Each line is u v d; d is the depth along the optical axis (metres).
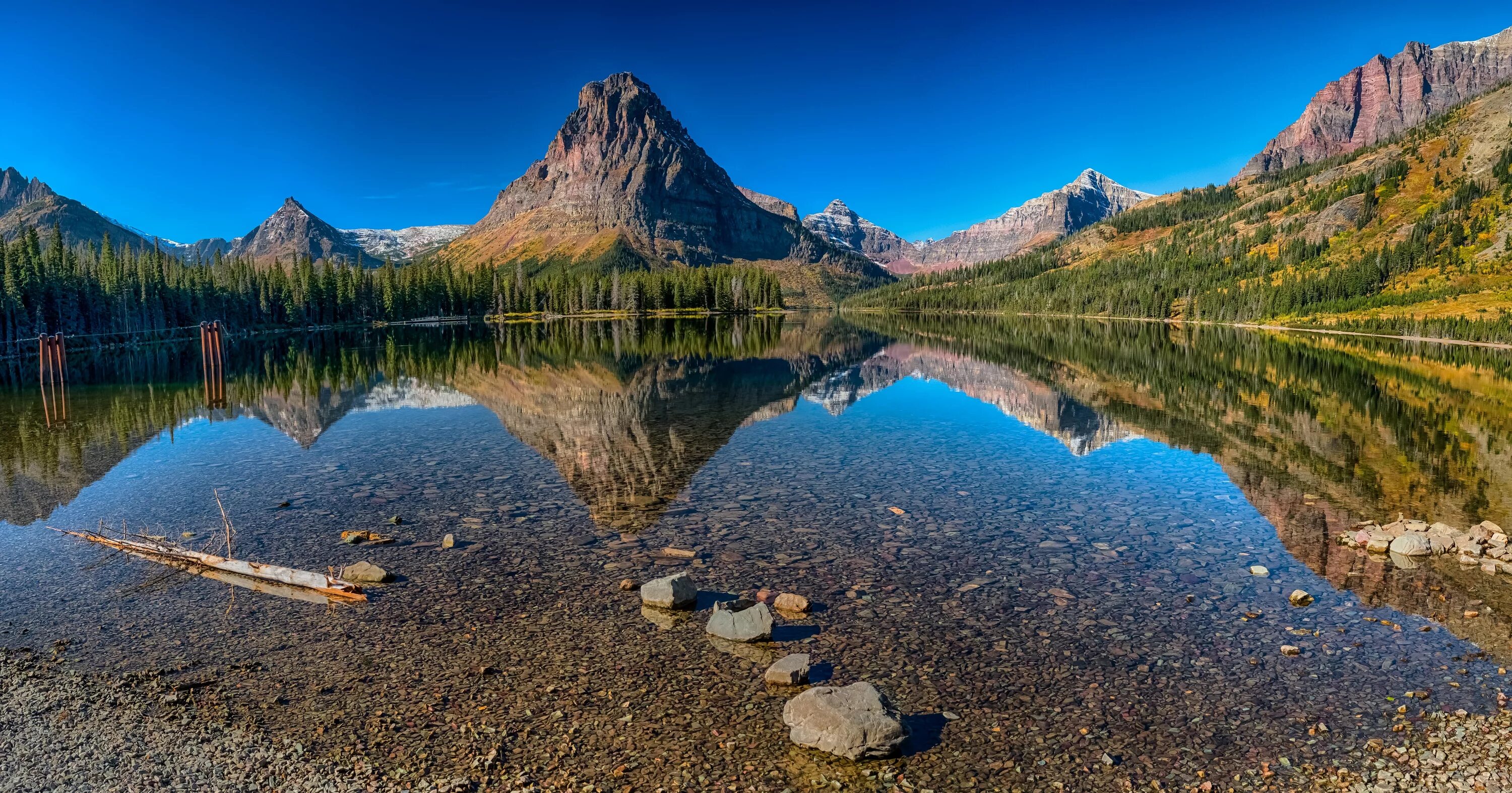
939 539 20.84
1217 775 10.63
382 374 67.94
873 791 10.23
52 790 10.31
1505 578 17.80
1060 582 17.75
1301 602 16.41
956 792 10.25
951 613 15.97
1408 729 11.63
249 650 14.27
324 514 23.17
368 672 13.42
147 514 23.23
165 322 135.88
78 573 18.27
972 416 42.59
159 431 38.25
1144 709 12.29
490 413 44.16
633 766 10.71
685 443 34.53
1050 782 10.46
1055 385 58.72
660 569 18.44
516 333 146.62
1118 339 123.50
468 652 14.10
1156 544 20.55
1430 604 16.39
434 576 17.97
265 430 38.50
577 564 18.81
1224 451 33.19
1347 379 63.38
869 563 18.94
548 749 11.12
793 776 10.52
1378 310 154.38
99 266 126.56
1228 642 14.62
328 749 11.15
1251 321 168.88
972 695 12.70
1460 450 33.81
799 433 37.47
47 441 35.78
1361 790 10.27
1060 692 12.81
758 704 12.34
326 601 16.52
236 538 20.94
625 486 26.44
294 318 169.62
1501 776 10.41
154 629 15.20
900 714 11.66
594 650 14.18
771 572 18.33
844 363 78.88
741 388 57.12
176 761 10.88
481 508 23.70
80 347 107.69
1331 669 13.55
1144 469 29.56
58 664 13.76
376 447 33.56
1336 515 23.48
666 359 84.31
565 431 38.03
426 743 11.29
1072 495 25.55
